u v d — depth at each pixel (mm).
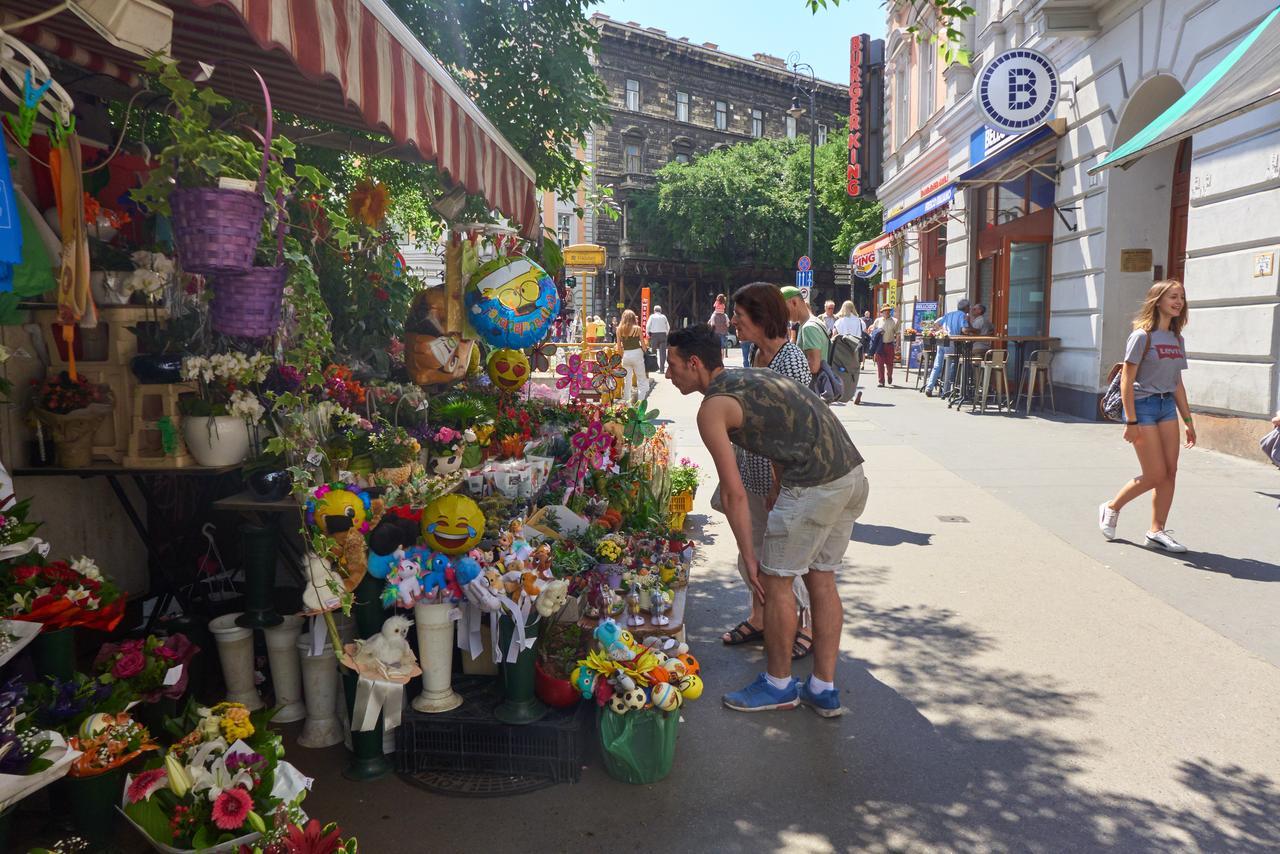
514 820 2898
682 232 39969
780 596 3615
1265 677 3895
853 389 7652
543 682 3238
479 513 3246
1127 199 11023
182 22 3197
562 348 12453
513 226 6078
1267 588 4973
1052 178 12461
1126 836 2789
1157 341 5555
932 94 19078
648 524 5227
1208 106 7465
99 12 2111
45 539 3561
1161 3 9820
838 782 3137
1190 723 3510
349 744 3256
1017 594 5020
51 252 2639
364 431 3541
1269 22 7566
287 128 4977
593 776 3191
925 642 4383
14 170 3262
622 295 40719
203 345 3326
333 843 2404
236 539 4387
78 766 2549
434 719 3156
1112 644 4289
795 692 3729
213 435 3203
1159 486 5676
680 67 42281
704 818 2912
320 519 3082
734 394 3400
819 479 3428
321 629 3270
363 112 2906
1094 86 11320
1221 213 8680
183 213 2410
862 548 5957
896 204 22719
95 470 3275
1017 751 3330
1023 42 13758
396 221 9117
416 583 3150
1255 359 8273
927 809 2957
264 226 2779
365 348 4418
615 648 3152
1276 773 3139
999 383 12695
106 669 2932
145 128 4684
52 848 2578
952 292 17359
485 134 4723
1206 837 2775
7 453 3287
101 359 3371
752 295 4152
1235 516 6434
